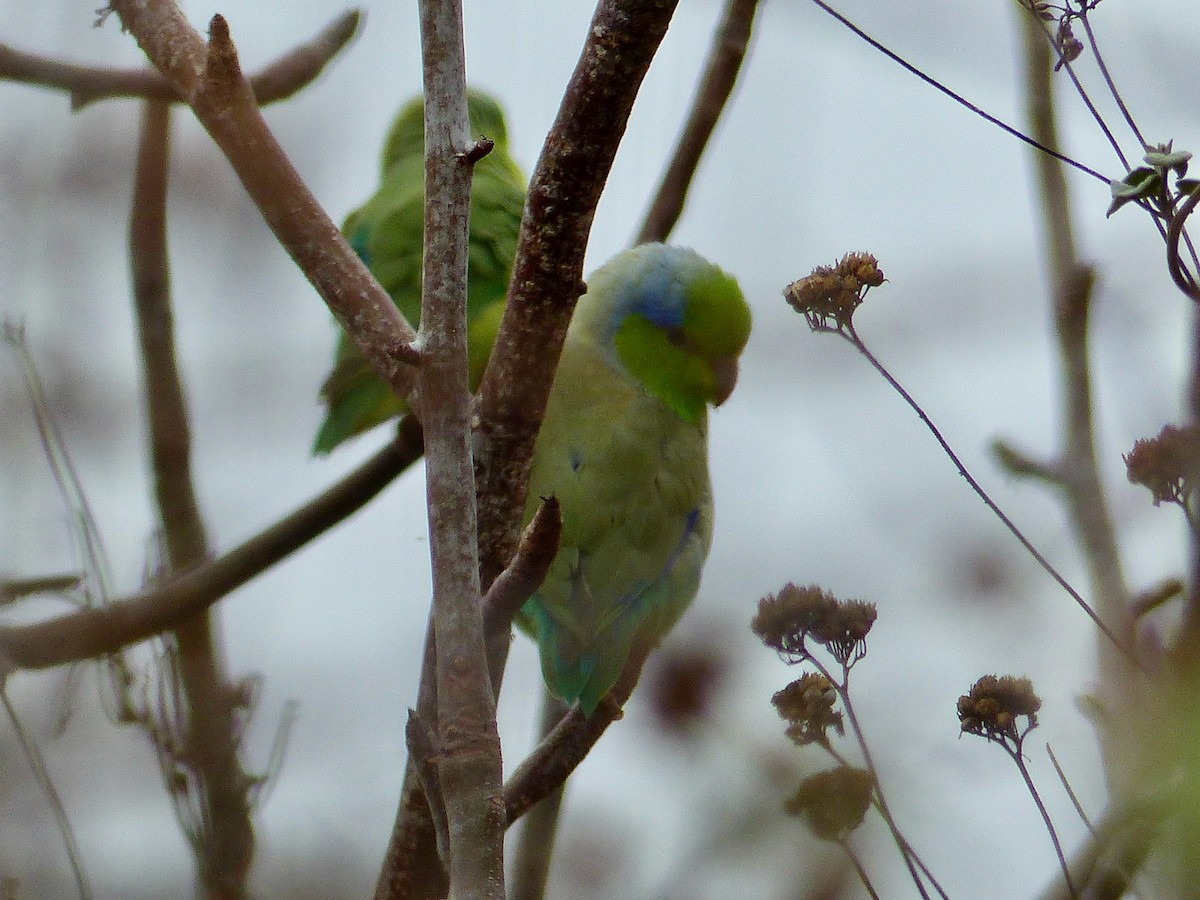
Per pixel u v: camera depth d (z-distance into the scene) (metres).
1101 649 7.27
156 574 9.64
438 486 5.20
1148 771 5.45
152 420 10.55
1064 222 9.87
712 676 7.61
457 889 4.59
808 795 6.64
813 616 7.03
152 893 8.35
